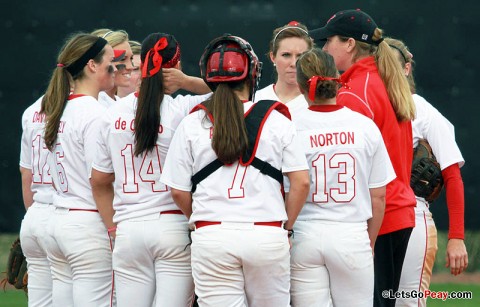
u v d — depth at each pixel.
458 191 19.55
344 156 16.33
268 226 15.57
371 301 16.66
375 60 18.22
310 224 16.44
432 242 19.67
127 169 16.97
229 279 15.56
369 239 16.70
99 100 20.70
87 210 17.84
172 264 16.78
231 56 15.88
